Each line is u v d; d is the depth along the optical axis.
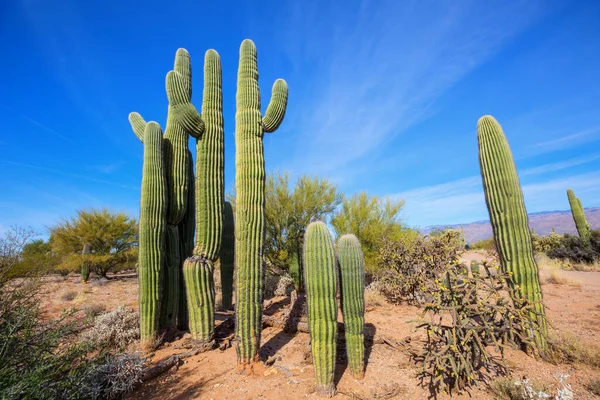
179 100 4.97
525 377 3.53
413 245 8.14
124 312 6.08
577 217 16.23
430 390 3.44
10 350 2.87
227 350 5.00
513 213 4.45
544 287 9.33
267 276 10.79
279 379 3.91
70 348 3.22
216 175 5.20
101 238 15.61
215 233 5.13
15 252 3.29
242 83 4.96
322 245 3.58
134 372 3.71
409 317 6.48
